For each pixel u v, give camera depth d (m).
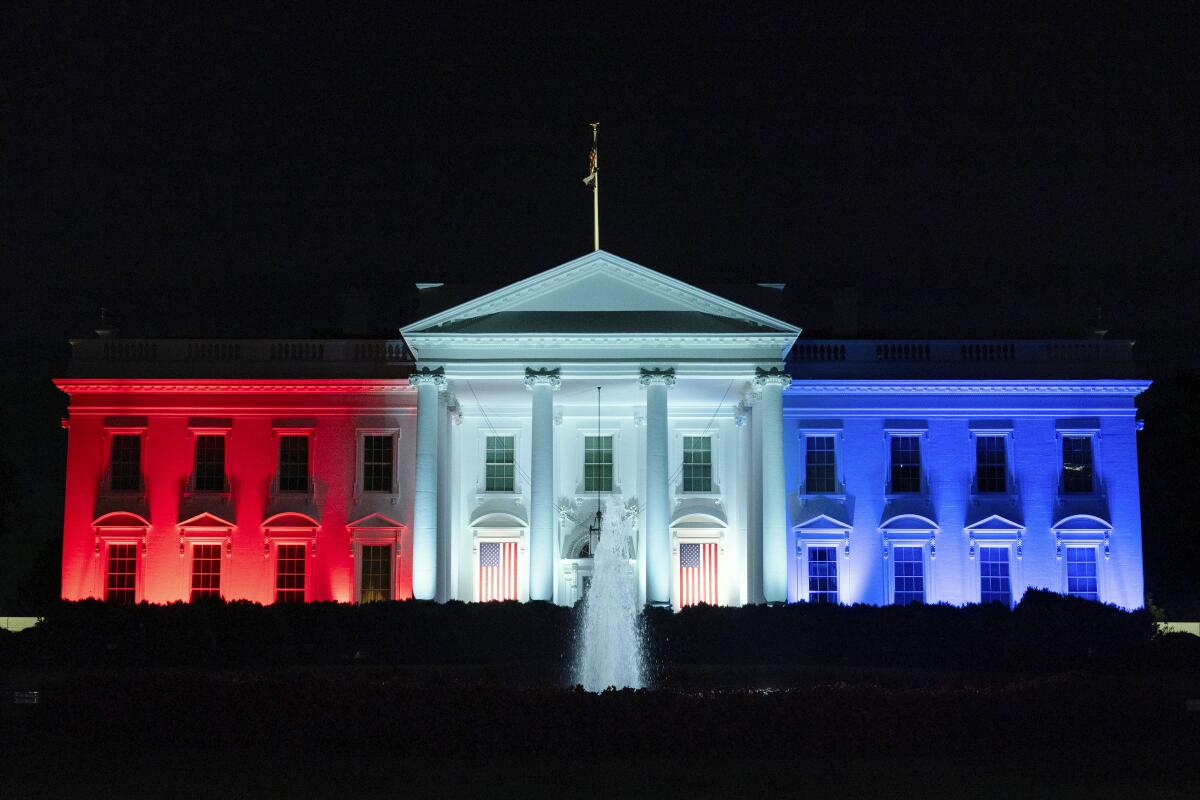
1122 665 53.38
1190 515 76.94
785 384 58.16
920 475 65.06
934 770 25.73
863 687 29.08
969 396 65.50
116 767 25.86
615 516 63.28
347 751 27.47
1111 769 25.84
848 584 64.25
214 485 64.88
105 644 55.03
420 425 58.06
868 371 65.56
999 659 54.44
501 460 64.50
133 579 64.44
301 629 55.12
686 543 63.59
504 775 25.06
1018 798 23.05
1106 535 64.50
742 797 23.03
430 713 27.52
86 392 65.62
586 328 58.06
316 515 64.50
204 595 62.31
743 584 62.88
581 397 62.81
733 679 46.50
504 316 58.62
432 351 58.41
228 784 24.14
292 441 65.19
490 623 54.78
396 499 64.50
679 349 58.19
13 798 22.91
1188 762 26.59
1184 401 77.56
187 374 65.44
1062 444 65.31
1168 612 80.38
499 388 60.25
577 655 54.53
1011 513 64.81
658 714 27.44
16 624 78.19
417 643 54.53
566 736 27.20
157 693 28.52
